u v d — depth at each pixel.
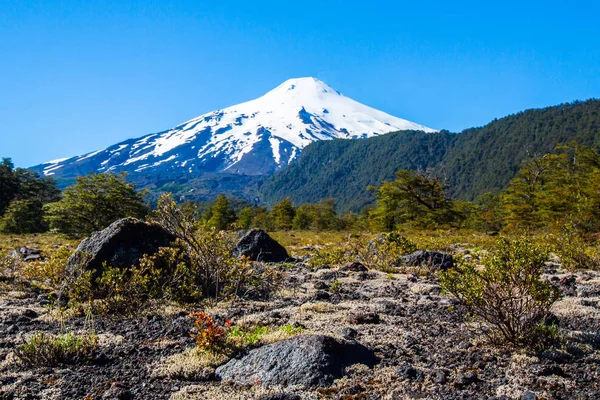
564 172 51.22
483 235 36.41
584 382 4.74
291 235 43.00
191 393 4.57
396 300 9.04
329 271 13.20
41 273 9.34
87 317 7.27
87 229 31.31
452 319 7.38
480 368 5.14
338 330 6.58
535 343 5.73
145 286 8.20
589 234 19.69
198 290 8.95
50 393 4.53
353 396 4.41
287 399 4.30
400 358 5.43
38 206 66.38
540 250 5.74
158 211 9.53
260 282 9.79
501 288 5.87
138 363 5.40
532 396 4.30
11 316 7.48
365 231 57.09
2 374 5.00
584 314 7.51
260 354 5.15
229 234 9.94
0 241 31.12
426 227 50.84
